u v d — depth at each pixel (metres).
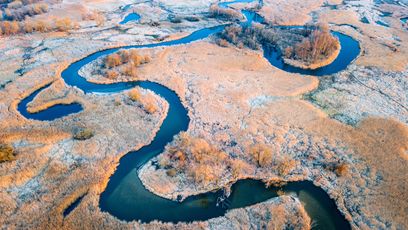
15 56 93.62
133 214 48.91
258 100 75.75
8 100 73.75
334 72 90.12
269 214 48.81
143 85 82.31
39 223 45.91
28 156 56.75
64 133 62.81
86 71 87.50
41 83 81.00
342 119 69.00
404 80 85.19
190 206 50.38
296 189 53.47
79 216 47.41
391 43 108.56
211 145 60.94
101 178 53.88
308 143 62.06
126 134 63.88
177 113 71.56
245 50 102.31
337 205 50.50
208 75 86.25
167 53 98.94
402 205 49.50
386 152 59.16
